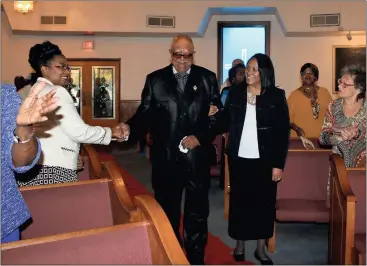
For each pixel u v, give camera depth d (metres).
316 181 3.92
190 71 2.99
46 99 1.45
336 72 9.75
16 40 9.96
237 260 3.41
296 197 3.93
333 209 3.11
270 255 3.59
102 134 2.48
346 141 3.20
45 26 9.41
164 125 2.96
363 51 9.66
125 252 1.53
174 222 3.02
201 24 9.41
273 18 9.84
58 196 2.18
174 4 9.38
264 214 3.17
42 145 2.32
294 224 4.46
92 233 1.52
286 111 3.07
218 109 3.04
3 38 9.87
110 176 2.24
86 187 2.23
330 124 3.25
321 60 9.80
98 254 1.50
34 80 2.65
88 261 1.48
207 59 10.03
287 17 9.08
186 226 3.03
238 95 3.14
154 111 3.00
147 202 1.60
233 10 9.45
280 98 3.06
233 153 3.14
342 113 3.18
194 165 2.95
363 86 3.08
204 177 2.99
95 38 10.16
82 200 2.21
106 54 10.21
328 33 9.37
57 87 2.34
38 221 2.12
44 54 2.53
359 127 3.12
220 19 9.95
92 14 9.43
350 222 2.69
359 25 8.85
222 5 9.18
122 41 10.20
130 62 10.24
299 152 3.95
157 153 3.00
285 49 9.88
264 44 9.92
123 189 2.11
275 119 3.05
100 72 10.23
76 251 1.48
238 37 9.96
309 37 9.79
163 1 9.39
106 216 2.23
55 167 2.35
